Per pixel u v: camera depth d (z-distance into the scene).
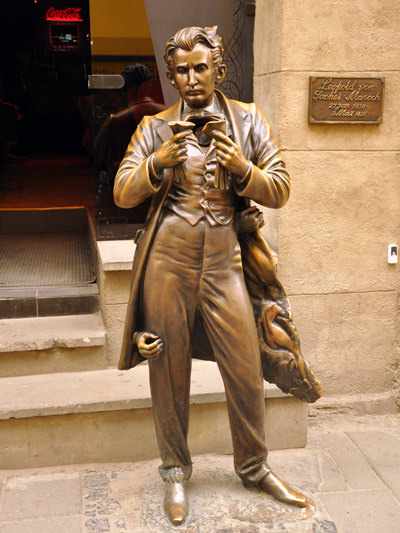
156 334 2.56
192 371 3.57
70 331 3.70
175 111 2.54
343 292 3.77
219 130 2.32
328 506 2.88
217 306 2.54
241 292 2.56
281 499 2.80
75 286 4.27
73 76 10.59
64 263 4.96
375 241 3.74
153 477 3.12
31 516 2.82
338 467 3.24
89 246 5.42
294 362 2.72
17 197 6.83
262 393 2.68
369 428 3.71
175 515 2.68
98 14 3.83
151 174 2.35
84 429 3.25
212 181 2.46
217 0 3.91
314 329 3.79
